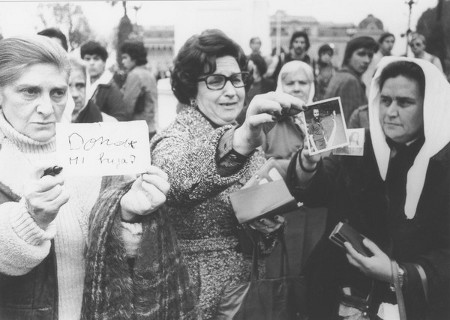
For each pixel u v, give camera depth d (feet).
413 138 5.47
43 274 3.06
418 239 5.45
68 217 3.20
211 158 3.31
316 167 4.71
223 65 4.00
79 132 3.18
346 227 5.26
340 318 5.31
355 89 5.71
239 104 4.14
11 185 3.10
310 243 5.33
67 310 3.15
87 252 3.09
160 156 3.52
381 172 5.45
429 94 5.45
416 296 5.24
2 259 2.81
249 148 3.29
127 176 3.49
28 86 3.07
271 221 3.84
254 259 3.81
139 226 3.13
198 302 3.72
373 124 5.54
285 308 3.84
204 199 3.51
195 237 3.81
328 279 5.34
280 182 3.80
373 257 5.18
